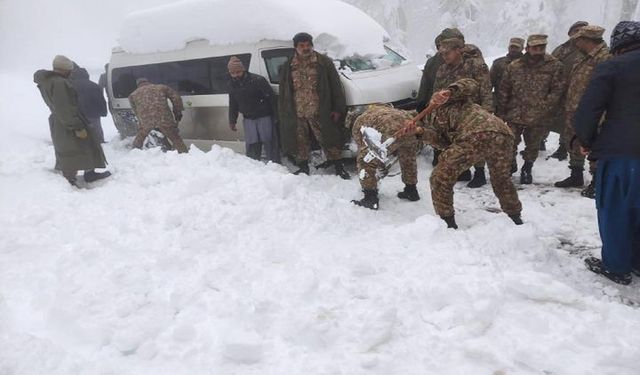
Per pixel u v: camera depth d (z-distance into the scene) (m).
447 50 4.77
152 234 3.75
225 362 2.32
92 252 3.38
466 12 26.97
